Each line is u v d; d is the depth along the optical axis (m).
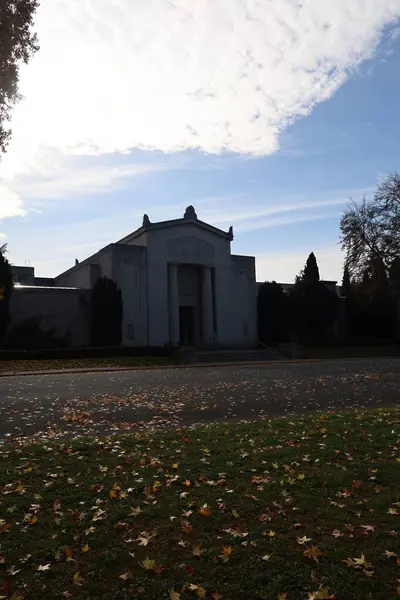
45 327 38.59
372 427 9.55
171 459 7.46
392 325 53.00
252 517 5.13
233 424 10.41
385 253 48.81
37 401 14.99
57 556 4.36
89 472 6.84
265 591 3.77
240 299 48.16
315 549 4.27
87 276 44.81
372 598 3.67
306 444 8.24
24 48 11.86
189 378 22.55
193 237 45.69
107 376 24.47
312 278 51.41
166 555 4.35
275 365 31.69
